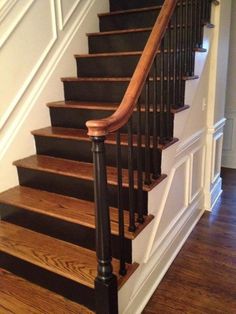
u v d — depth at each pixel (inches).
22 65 86.1
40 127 94.4
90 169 77.9
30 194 80.7
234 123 158.1
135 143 72.8
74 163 83.0
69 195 78.6
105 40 106.6
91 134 47.1
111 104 89.5
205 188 116.0
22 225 78.0
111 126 48.7
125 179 70.5
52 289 66.2
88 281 58.1
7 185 84.5
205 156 113.3
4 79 81.2
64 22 99.9
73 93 100.4
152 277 74.3
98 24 115.9
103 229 51.8
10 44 81.6
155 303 71.0
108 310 55.3
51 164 82.6
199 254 89.1
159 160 72.2
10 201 77.0
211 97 108.7
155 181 70.1
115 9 119.8
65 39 101.1
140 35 98.6
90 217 67.8
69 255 66.1
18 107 86.4
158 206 74.8
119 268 61.5
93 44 110.0
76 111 91.1
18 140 86.6
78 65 105.5
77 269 61.4
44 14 91.9
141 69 56.9
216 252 89.8
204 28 90.4
